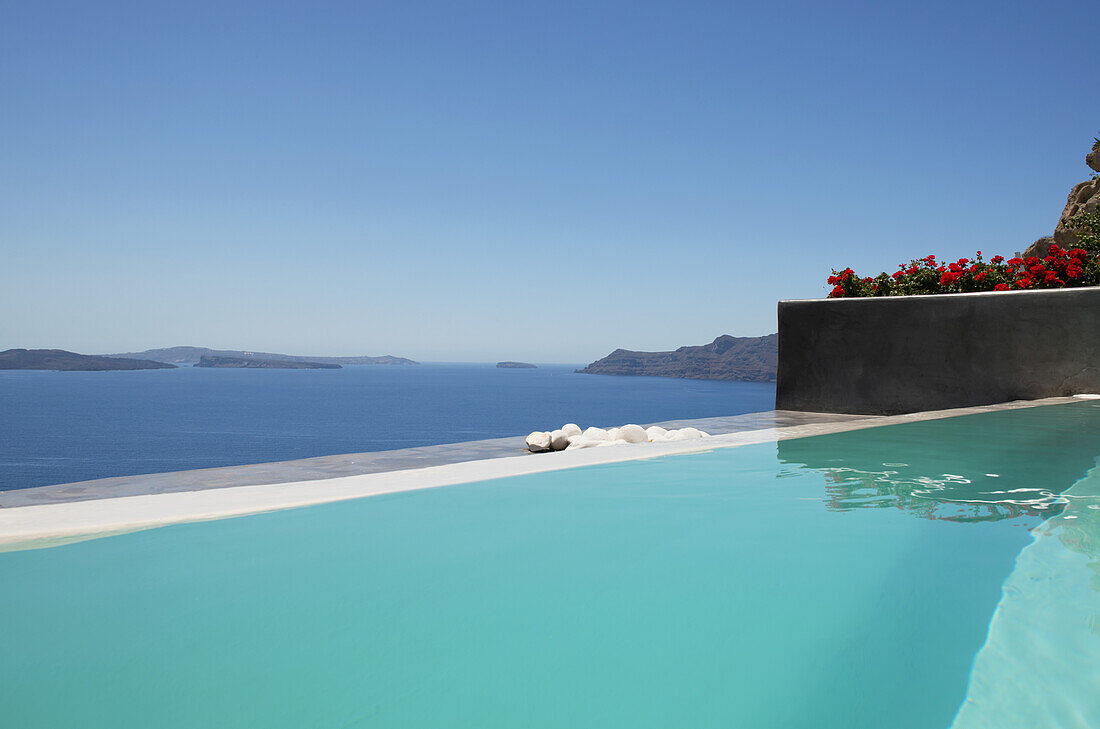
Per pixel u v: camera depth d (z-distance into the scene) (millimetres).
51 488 2742
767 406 105000
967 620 1123
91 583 1353
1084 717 790
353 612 1194
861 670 931
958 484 2287
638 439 4469
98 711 843
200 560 1510
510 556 1535
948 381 5500
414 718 821
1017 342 5215
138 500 2133
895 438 3291
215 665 972
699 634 1081
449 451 4082
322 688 895
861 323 5902
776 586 1312
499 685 885
